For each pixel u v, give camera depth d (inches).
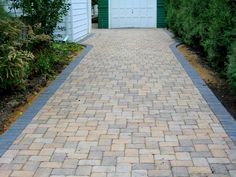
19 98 216.8
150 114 189.2
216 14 270.5
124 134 162.7
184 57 353.7
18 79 215.6
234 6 256.1
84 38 515.5
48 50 305.4
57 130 168.4
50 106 203.9
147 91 232.8
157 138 158.1
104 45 442.0
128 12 722.2
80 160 138.6
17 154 144.3
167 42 468.1
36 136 161.6
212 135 160.7
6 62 207.5
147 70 295.1
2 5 248.2
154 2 715.4
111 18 724.0
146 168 131.8
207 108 197.6
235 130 165.9
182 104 205.3
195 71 289.0
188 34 396.2
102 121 179.5
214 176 125.7
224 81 260.1
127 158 139.6
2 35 222.4
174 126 171.9
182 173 128.0
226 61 261.9
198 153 143.2
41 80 253.1
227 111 192.5
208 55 293.7
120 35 562.6
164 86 244.4
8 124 178.9
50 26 325.7
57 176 127.2
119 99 215.9
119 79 265.0
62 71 291.0
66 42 415.2
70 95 225.3
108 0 716.7
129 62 329.7
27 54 225.9
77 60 336.2
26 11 312.5
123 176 126.6
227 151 144.5
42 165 135.2
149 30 658.2
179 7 476.1
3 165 135.6
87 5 565.9
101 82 256.7
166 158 139.3
